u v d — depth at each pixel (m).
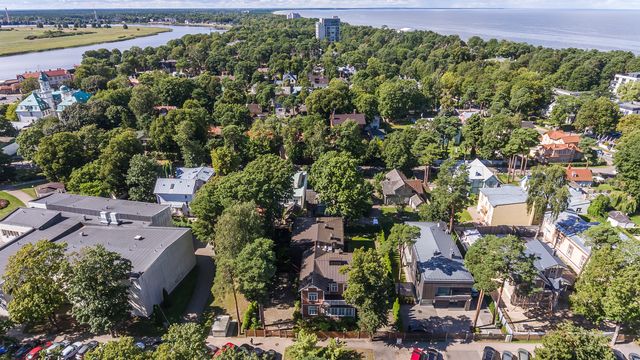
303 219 72.94
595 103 125.56
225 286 50.12
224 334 51.91
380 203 89.44
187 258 64.12
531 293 52.12
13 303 47.97
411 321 54.62
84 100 152.38
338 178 72.25
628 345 51.00
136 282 52.34
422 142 100.44
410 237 57.56
